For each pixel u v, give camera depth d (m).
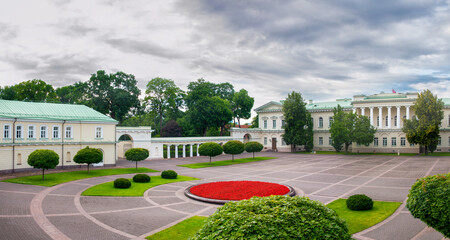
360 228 19.00
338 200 26.56
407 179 36.72
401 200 26.25
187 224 19.92
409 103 73.38
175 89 84.75
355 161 59.06
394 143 75.44
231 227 9.27
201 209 23.94
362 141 72.56
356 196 23.72
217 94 107.25
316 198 27.55
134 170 47.53
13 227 19.17
